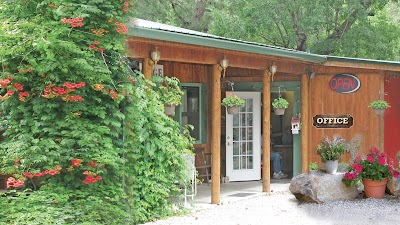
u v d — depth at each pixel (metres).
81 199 11.56
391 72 18.25
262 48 15.12
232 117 18.34
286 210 14.14
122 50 12.20
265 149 16.38
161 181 13.05
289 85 18.39
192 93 17.83
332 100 18.17
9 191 11.29
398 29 29.25
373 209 14.08
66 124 11.55
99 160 11.45
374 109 17.52
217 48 14.27
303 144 18.00
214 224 12.75
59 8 11.49
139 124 12.42
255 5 27.69
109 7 11.84
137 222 12.48
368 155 15.40
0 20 11.69
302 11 28.69
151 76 13.37
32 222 10.60
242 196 15.81
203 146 18.08
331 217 13.45
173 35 12.92
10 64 11.43
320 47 28.42
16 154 11.17
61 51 11.38
